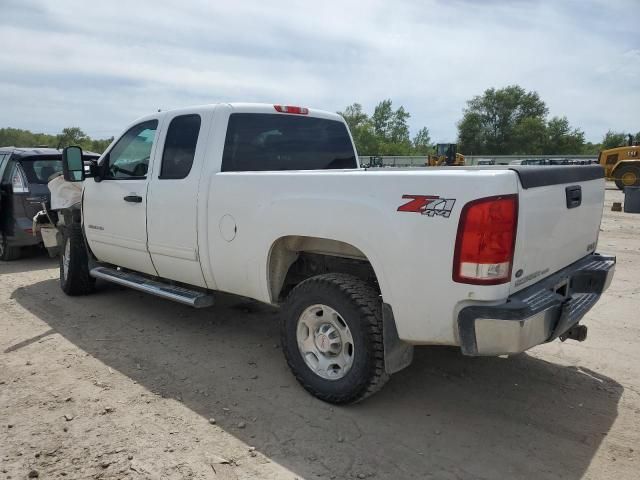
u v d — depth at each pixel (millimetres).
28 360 4293
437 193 2855
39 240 7977
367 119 98250
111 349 4547
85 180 5703
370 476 2797
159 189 4590
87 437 3133
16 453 2963
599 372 4133
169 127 4660
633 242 10102
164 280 5191
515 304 2779
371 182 3135
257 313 5555
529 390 3824
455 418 3420
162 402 3582
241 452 3000
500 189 2729
